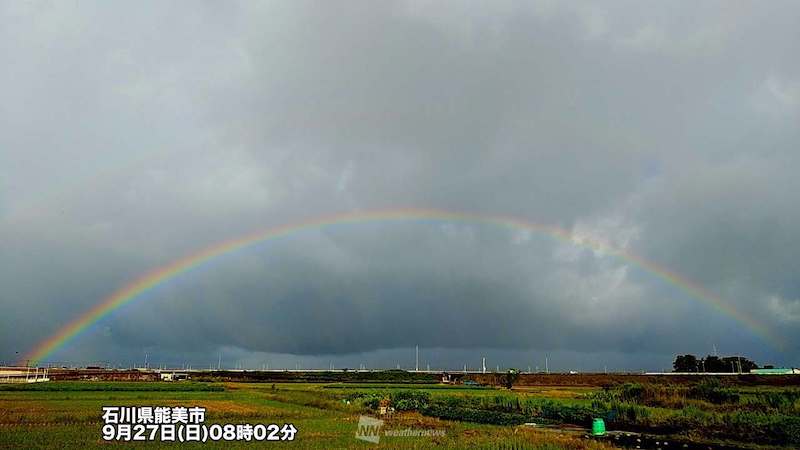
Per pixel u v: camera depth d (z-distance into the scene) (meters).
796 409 58.62
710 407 62.84
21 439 35.22
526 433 40.06
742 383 106.50
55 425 41.38
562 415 58.59
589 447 35.00
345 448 33.50
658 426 51.38
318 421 46.78
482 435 38.50
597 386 141.75
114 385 111.19
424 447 33.78
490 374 183.38
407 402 68.94
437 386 136.00
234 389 102.44
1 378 159.62
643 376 154.50
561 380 160.75
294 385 131.25
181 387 104.00
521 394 98.19
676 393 70.38
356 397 78.88
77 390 91.88
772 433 45.41
